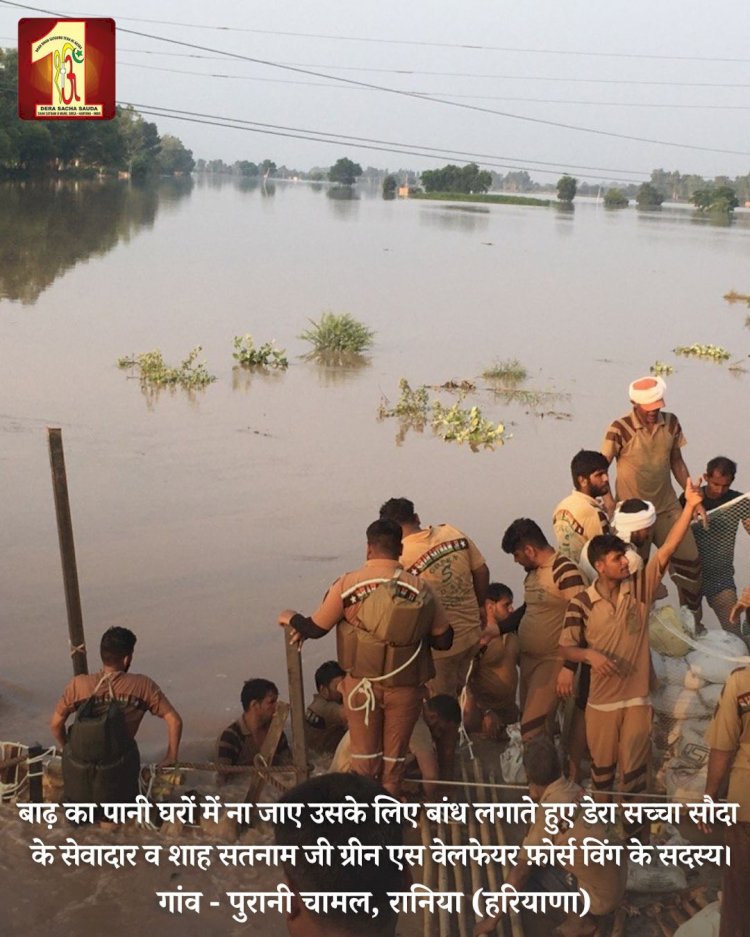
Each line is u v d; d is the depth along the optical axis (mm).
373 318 28172
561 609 6285
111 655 5906
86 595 9195
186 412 16422
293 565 10172
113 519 11172
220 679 7820
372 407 17625
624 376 21359
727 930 4789
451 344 24578
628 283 41656
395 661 5320
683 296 37969
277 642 8516
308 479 13055
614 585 5594
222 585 9586
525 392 19266
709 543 8039
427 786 5832
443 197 176125
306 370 20562
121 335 22906
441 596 6371
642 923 5168
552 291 37219
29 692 7477
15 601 8961
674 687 6008
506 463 14281
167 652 8203
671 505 7938
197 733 7000
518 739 6359
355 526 11375
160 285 31969
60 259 36938
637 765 5676
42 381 17844
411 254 49688
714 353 24281
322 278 36812
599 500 7059
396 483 13070
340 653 5469
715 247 68375
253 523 11305
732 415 17828
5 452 13391
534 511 12133
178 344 22250
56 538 10492
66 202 72250
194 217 69375
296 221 73562
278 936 4875
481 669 6680
